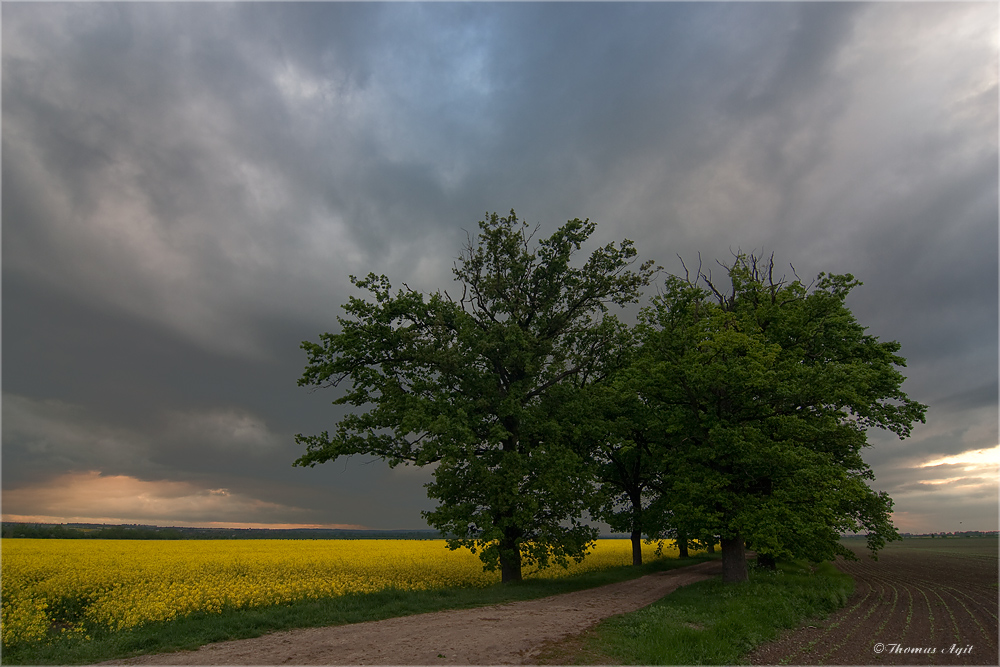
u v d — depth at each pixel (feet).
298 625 42.91
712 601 51.96
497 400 76.28
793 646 37.01
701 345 65.46
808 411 66.49
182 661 32.76
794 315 73.77
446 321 81.61
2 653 35.99
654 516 94.27
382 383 77.41
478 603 54.80
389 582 67.21
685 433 69.26
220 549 116.78
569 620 44.75
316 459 73.05
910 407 72.33
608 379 83.66
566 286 86.28
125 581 65.26
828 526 58.54
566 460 69.62
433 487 69.31
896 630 43.01
